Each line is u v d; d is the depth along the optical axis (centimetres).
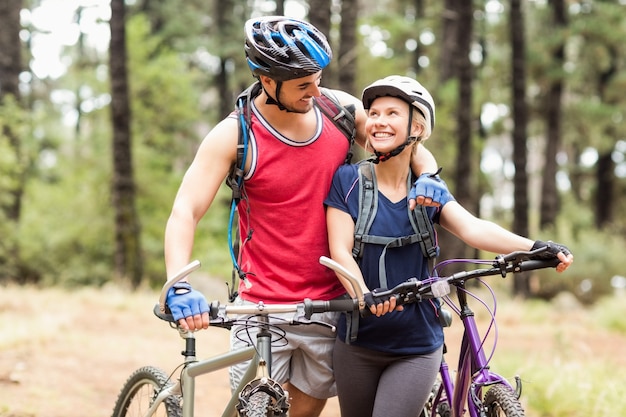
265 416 340
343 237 388
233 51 3369
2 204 2291
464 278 346
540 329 1526
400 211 388
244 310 351
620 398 721
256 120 395
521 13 2511
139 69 2733
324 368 421
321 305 346
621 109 3278
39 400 732
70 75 3209
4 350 962
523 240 368
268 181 394
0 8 2348
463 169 2181
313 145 397
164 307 348
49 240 2530
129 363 966
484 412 348
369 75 2828
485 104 3041
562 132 3303
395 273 386
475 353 359
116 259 2128
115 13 2136
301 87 375
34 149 2555
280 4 1644
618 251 2780
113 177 2148
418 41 3447
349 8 1647
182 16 3559
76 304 1520
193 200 386
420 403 388
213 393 834
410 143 381
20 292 1683
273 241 402
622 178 3700
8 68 2355
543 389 762
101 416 709
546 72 2916
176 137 3081
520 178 2481
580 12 3080
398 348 387
